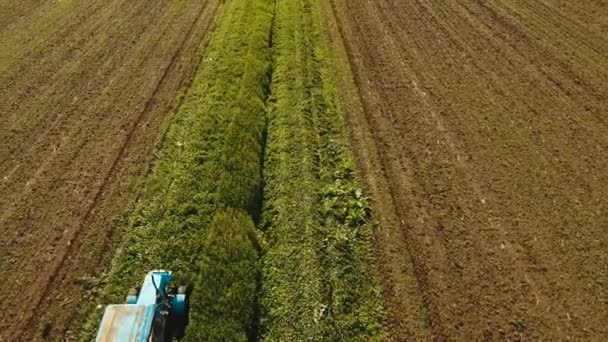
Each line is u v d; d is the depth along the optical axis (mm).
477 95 21344
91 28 26719
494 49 24391
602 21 26562
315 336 13102
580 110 20531
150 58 24188
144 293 13039
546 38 25156
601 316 13414
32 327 13406
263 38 25203
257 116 20234
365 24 26781
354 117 20328
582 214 16203
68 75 22938
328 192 17016
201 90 21797
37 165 18297
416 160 18297
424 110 20562
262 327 13492
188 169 17953
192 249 15227
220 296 13828
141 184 17500
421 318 13477
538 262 14797
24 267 14867
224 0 29688
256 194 17156
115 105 21109
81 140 19375
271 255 15258
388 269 14672
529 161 18188
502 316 13445
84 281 14461
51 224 16141
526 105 20781
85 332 13273
